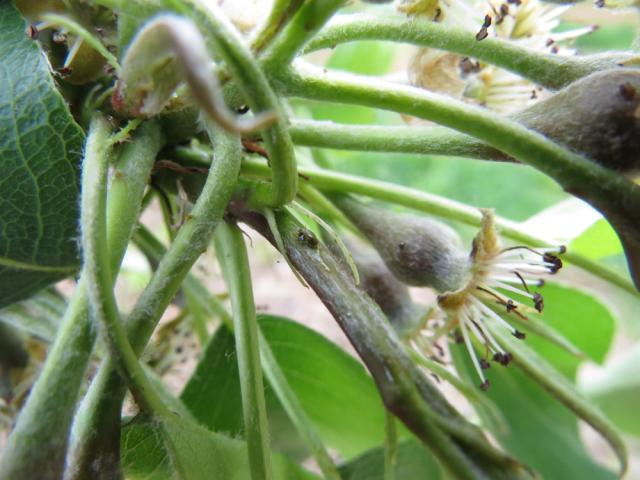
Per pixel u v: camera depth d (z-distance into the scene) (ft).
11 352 0.17
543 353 0.22
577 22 0.20
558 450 0.20
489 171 0.26
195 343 0.20
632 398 0.28
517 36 0.16
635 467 0.36
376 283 0.15
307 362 0.18
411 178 0.25
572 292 0.21
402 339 0.15
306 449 0.18
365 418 0.18
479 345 0.16
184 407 0.15
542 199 0.26
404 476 0.15
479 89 0.15
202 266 0.21
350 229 0.15
